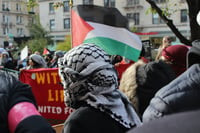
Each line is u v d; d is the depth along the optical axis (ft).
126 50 14.53
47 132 3.99
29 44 113.91
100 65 6.23
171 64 11.00
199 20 6.48
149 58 24.57
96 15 14.62
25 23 218.59
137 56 14.55
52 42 145.38
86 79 6.26
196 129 2.19
